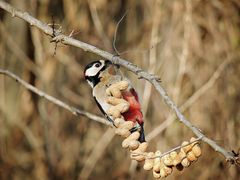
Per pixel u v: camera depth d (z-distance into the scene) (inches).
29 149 559.2
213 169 500.1
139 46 510.6
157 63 491.8
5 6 279.7
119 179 545.6
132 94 268.8
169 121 470.6
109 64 314.7
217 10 507.8
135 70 240.5
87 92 556.1
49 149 556.1
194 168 499.5
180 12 494.3
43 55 526.9
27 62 526.9
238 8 513.0
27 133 546.3
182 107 476.7
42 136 552.7
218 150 209.2
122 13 530.9
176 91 481.4
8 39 532.1
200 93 483.8
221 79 503.5
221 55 502.0
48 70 531.8
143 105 474.3
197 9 501.0
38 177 554.9
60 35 263.7
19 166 556.7
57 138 560.1
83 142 563.5
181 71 482.3
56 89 548.4
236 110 502.6
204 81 494.3
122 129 239.3
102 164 552.7
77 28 522.6
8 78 544.1
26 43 532.7
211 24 502.9
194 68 494.0
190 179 497.7
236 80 504.7
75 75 550.9
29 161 558.3
